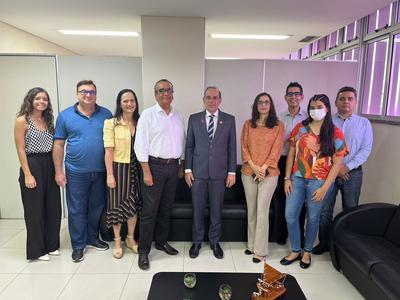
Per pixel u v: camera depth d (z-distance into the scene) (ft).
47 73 12.42
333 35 16.12
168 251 9.91
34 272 8.82
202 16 11.87
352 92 9.55
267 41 16.88
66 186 9.42
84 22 12.94
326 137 8.42
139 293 7.87
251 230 9.80
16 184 12.82
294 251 9.48
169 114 8.95
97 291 7.93
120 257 9.65
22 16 11.94
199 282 6.61
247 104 13.21
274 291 6.15
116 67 12.59
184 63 12.35
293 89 10.05
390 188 10.66
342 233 8.55
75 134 8.99
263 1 9.99
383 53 11.91
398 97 10.91
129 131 9.14
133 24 13.28
